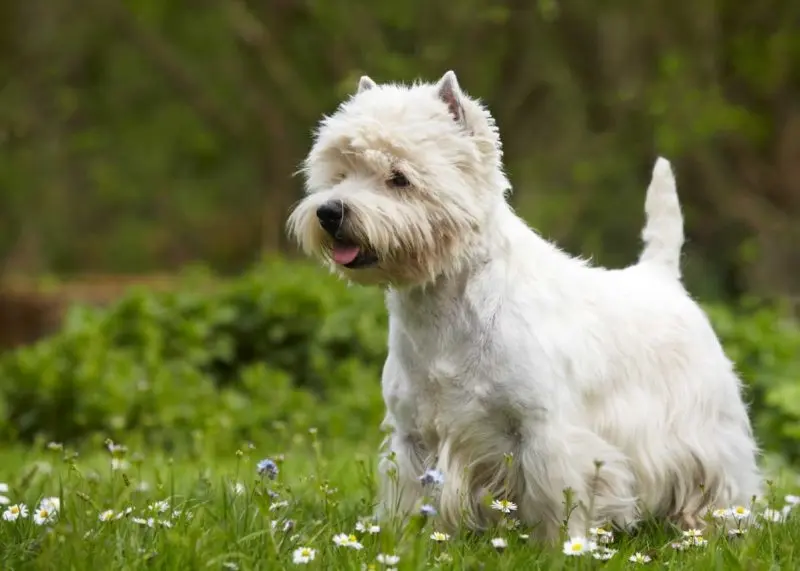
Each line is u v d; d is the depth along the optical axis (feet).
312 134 22.08
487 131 19.44
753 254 68.03
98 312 44.19
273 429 36.99
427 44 67.15
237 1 75.92
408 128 19.01
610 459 19.79
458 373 19.27
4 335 49.80
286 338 42.63
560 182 68.59
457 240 19.03
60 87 79.61
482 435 19.47
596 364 20.43
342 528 19.33
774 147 76.84
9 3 78.69
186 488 24.75
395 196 18.98
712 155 72.18
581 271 21.04
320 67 78.59
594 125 70.54
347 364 41.11
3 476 26.73
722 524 20.59
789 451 37.32
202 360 41.63
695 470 21.68
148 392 37.68
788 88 75.66
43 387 37.76
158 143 83.35
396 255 18.92
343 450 34.09
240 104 82.38
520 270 19.63
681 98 65.00
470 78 67.15
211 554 16.21
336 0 71.41
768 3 68.69
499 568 16.30
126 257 90.12
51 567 15.76
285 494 21.94
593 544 16.85
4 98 77.61
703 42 67.67
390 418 21.49
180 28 80.12
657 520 22.04
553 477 19.08
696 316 22.36
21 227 84.17
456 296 19.30
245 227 97.55
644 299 21.80
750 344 40.96
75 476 23.58
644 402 21.17
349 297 43.21
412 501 20.27
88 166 86.58
